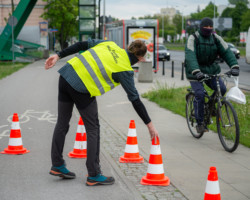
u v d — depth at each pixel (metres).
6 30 31.42
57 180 5.31
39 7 49.34
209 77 7.01
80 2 29.16
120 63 4.80
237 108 10.55
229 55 7.21
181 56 53.34
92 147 5.04
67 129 5.28
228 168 5.89
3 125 9.30
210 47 7.22
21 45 35.00
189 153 6.74
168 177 5.45
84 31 29.41
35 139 7.81
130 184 5.14
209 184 3.93
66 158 6.45
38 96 14.55
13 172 5.66
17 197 4.68
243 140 7.54
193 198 4.64
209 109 7.38
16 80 20.14
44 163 6.12
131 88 4.80
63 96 5.08
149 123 4.91
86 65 4.83
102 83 4.82
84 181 5.27
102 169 5.81
